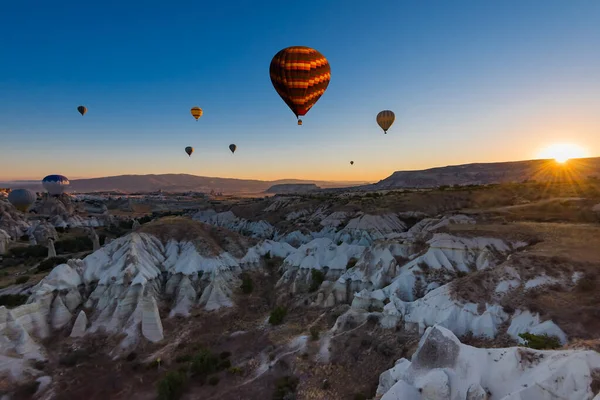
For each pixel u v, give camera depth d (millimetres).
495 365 19047
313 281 48688
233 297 47750
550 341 23234
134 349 36938
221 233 62031
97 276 47156
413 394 19172
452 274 39062
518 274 31672
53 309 41000
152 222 61531
